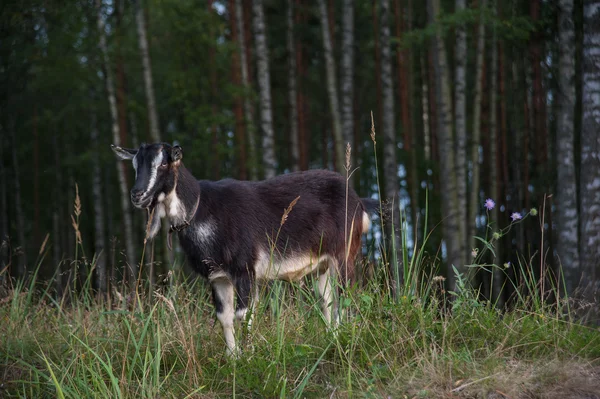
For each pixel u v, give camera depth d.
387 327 4.34
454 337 4.30
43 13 12.98
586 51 6.94
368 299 4.41
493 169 14.85
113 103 15.29
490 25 13.37
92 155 18.16
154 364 4.16
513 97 17.00
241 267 4.73
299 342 4.50
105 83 15.73
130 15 17.89
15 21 12.45
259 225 4.87
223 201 4.80
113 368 4.46
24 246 19.11
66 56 15.29
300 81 18.86
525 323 4.46
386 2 13.81
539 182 14.52
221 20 16.83
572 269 9.38
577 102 13.13
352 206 5.39
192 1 14.98
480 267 4.87
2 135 19.56
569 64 9.88
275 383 3.95
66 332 5.12
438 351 4.13
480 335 4.38
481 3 13.12
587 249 6.70
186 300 5.54
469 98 19.23
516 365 3.90
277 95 20.59
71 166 20.77
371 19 20.11
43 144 22.11
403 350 4.12
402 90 16.88
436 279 4.69
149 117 14.44
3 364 4.54
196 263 4.76
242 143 14.97
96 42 14.95
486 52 17.36
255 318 4.65
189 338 4.58
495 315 4.62
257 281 5.00
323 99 19.72
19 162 21.84
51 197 22.73
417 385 3.69
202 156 15.23
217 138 15.57
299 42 19.12
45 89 17.42
